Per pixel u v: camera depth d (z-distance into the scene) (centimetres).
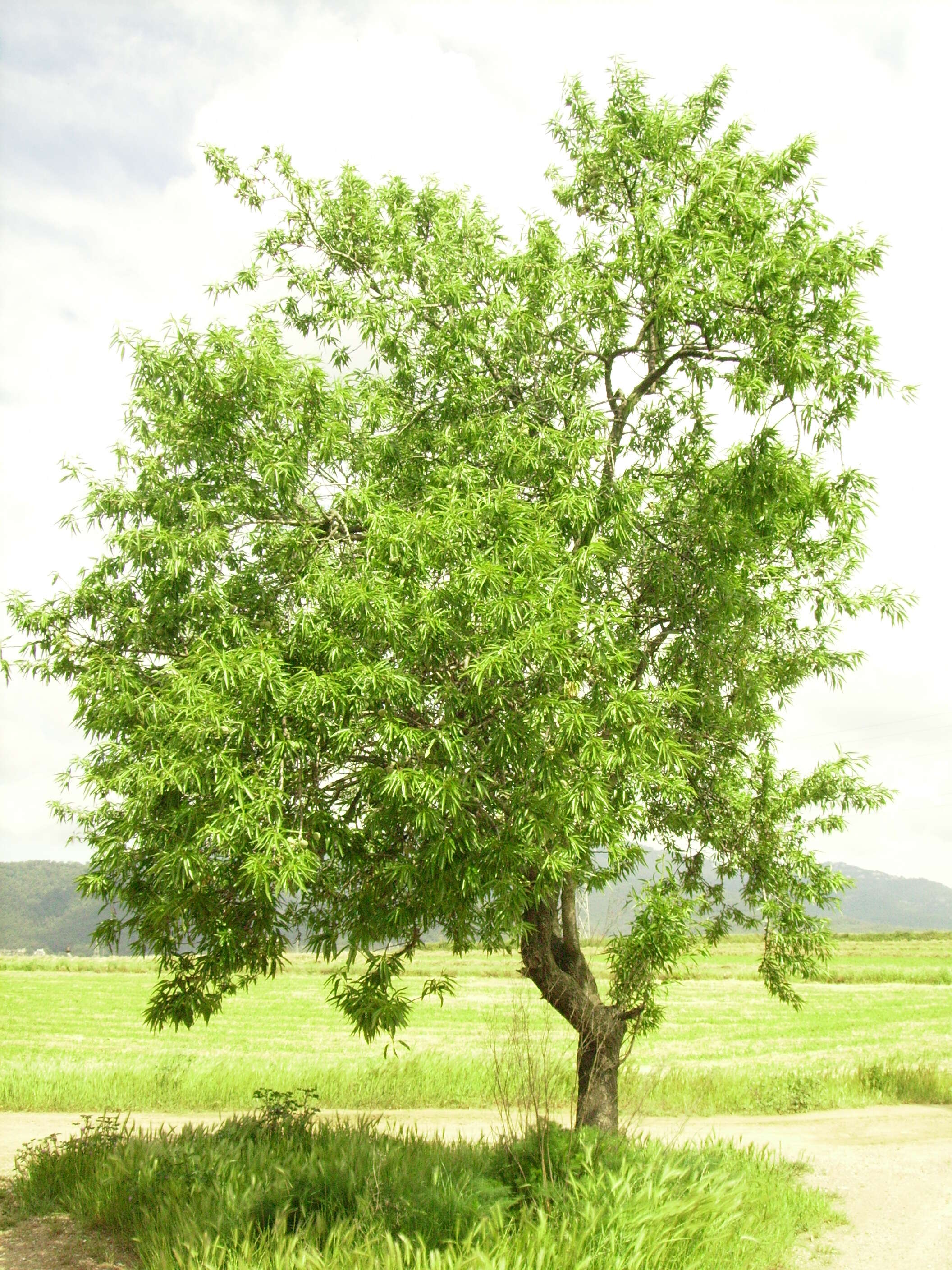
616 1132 1009
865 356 946
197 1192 838
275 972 861
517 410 1027
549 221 1083
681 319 993
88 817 826
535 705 748
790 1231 871
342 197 1145
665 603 1059
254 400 889
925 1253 839
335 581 795
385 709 743
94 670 834
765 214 1016
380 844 781
